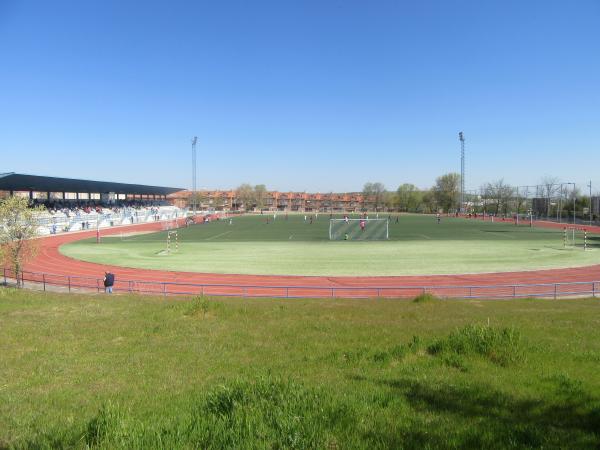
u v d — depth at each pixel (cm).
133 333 1336
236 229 9506
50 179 7950
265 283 3528
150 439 486
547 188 12219
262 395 597
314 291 3158
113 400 716
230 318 1636
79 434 525
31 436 555
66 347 1154
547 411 596
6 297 2245
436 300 2364
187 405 638
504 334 980
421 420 560
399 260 4750
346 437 500
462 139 14738
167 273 4038
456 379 767
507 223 11062
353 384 742
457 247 5884
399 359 944
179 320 1577
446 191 17912
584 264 4356
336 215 17200
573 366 859
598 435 512
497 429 529
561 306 2177
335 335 1280
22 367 961
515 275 3800
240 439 485
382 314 1789
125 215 11531
